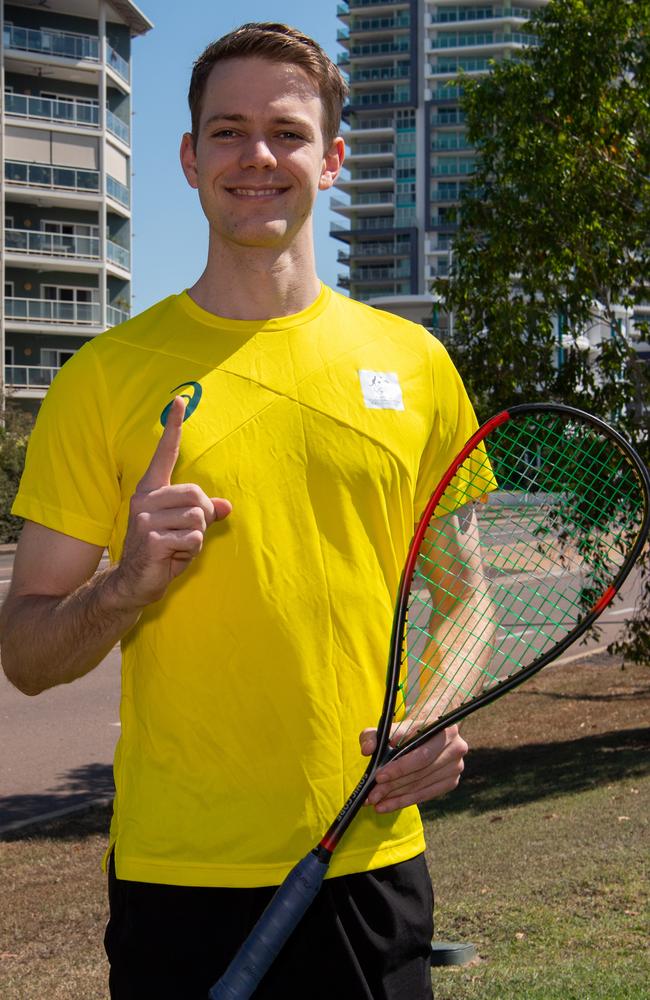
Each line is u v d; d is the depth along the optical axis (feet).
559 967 14.35
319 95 7.34
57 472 7.02
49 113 159.94
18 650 6.77
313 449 6.98
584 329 38.73
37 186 159.63
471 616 7.98
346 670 6.92
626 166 33.71
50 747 37.27
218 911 6.63
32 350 162.81
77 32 163.32
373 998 6.91
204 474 6.79
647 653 36.22
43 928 20.62
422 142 320.09
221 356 7.09
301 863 6.50
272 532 6.82
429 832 25.73
